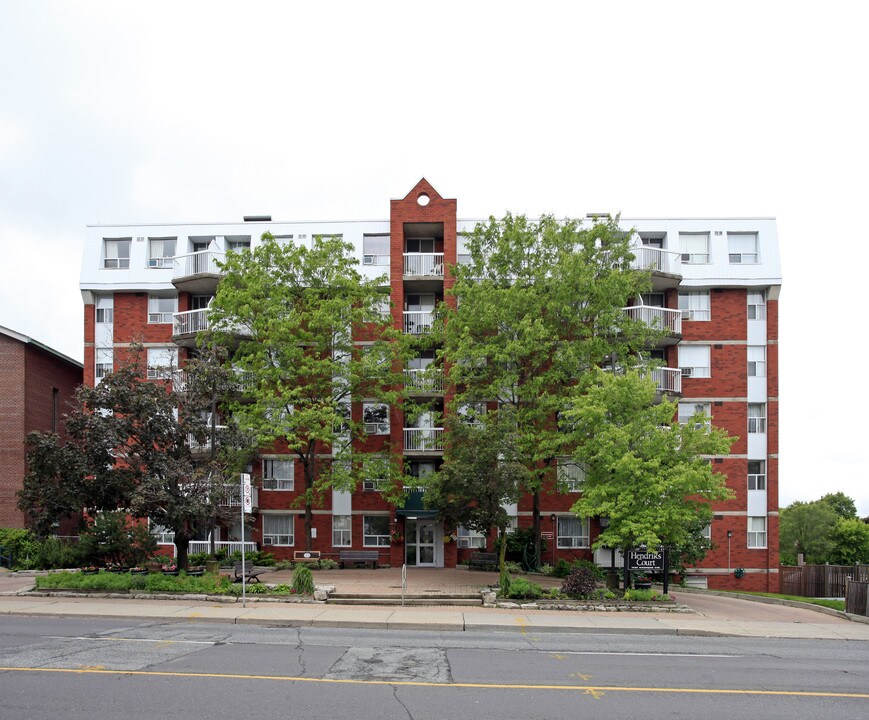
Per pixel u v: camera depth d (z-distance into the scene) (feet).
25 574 90.74
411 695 31.68
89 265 119.75
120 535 81.20
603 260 95.91
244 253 98.17
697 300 115.85
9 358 114.21
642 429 72.33
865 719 29.60
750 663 41.78
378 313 99.91
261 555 101.81
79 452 70.85
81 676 34.04
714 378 114.21
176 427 73.15
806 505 203.21
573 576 68.54
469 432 76.74
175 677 34.12
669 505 69.51
